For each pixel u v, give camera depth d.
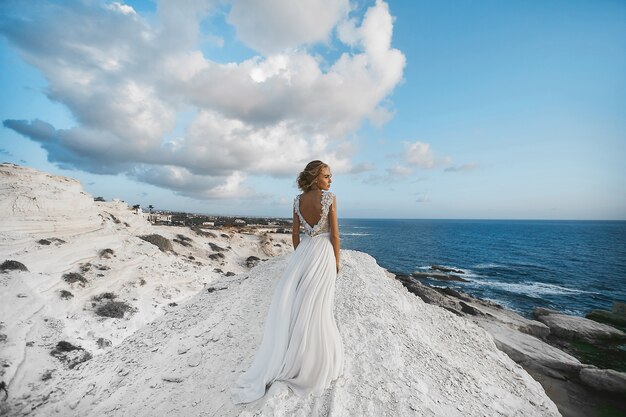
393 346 4.57
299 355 3.10
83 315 11.81
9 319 9.65
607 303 26.17
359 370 3.68
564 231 164.00
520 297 27.97
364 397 3.13
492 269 44.16
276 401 2.79
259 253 39.19
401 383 3.64
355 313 5.58
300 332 3.14
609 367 12.92
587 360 13.51
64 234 18.95
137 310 13.62
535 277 38.00
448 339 7.05
